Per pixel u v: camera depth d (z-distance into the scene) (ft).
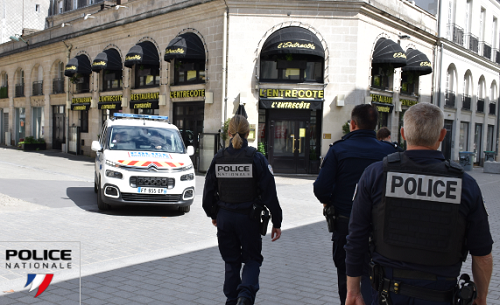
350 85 56.95
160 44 66.08
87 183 44.16
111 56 73.56
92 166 63.62
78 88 85.97
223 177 12.69
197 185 45.65
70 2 114.01
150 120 35.09
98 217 27.22
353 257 7.95
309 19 56.44
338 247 12.09
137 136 31.71
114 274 16.38
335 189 12.16
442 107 78.59
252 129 56.49
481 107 96.78
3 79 115.14
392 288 7.34
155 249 20.26
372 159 11.84
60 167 60.23
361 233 7.90
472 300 7.04
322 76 57.67
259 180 12.65
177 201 28.68
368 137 12.34
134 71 72.02
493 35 100.37
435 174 7.25
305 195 40.60
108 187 28.04
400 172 7.47
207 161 57.00
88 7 104.12
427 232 7.16
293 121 58.18
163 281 15.78
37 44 96.27
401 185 7.40
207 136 56.75
